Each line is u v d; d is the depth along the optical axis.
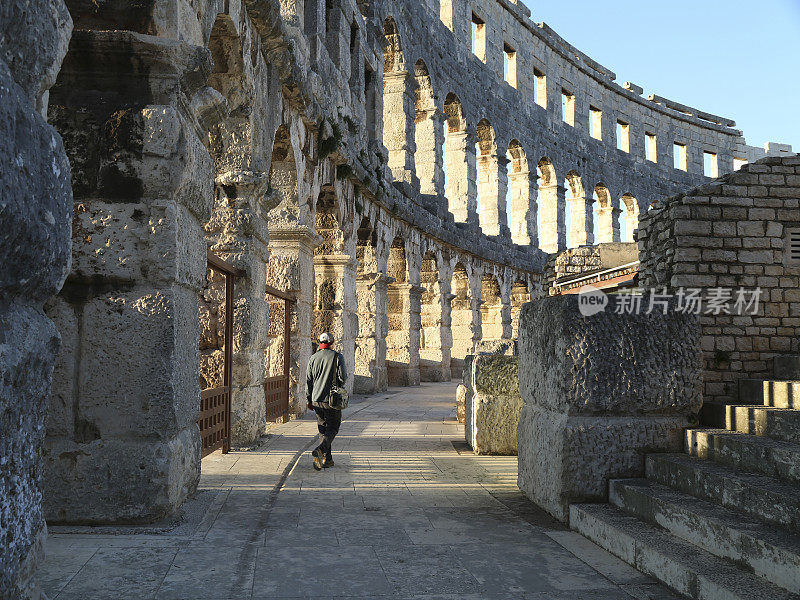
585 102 38.06
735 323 6.46
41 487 2.18
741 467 4.22
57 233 2.14
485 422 8.07
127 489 4.50
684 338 5.02
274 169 11.81
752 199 6.66
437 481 6.43
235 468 6.89
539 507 5.36
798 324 6.49
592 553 4.18
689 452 4.84
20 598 2.02
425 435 9.81
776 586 3.10
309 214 12.98
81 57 4.66
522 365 6.04
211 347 8.41
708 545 3.64
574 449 4.87
